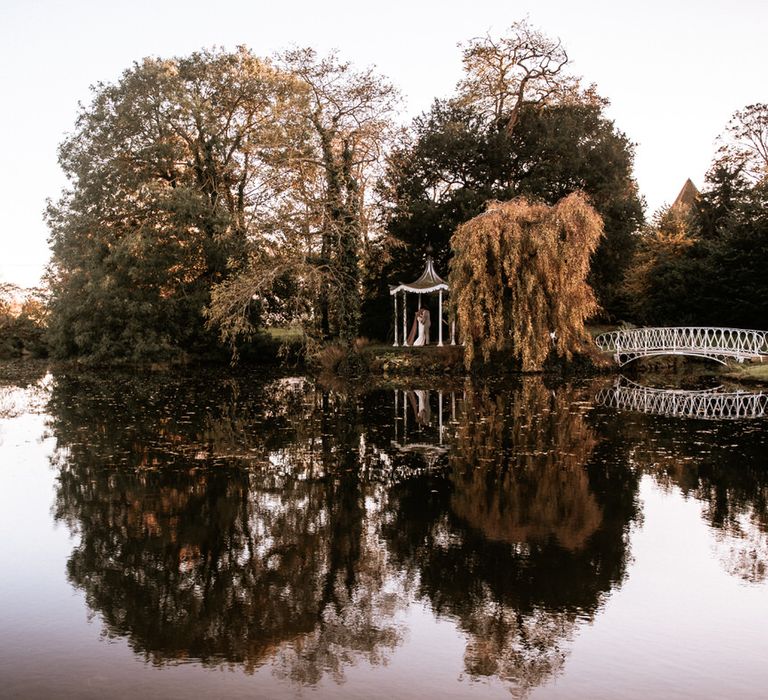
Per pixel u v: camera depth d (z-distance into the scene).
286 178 28.81
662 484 9.85
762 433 13.83
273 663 5.02
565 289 23.27
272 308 30.67
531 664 4.97
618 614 5.77
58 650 5.21
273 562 6.95
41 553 7.22
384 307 36.78
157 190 29.00
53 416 16.31
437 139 34.00
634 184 43.59
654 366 28.64
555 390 21.59
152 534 7.79
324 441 13.09
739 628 5.51
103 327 30.88
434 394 20.73
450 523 8.15
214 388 22.91
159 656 5.12
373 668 4.93
